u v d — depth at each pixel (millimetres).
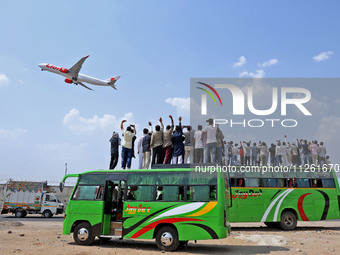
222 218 8945
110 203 10500
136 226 9539
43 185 28141
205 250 9570
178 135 12117
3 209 26906
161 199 9578
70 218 10289
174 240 9164
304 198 15445
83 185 10555
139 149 13531
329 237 12711
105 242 11164
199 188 9367
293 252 9164
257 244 10781
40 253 8484
